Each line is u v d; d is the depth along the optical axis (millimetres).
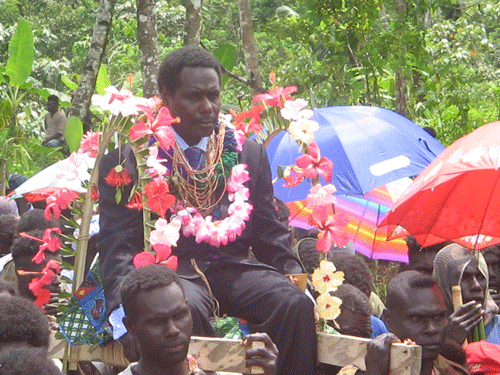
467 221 5785
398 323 5305
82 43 22828
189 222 4922
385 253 8766
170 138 4793
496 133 5273
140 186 4906
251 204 5211
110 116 4926
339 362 4719
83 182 5148
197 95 4918
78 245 5082
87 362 5406
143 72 11086
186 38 11492
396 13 13367
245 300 4863
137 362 4348
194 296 4734
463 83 15461
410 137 8688
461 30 15734
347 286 5746
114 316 4719
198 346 4453
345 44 13305
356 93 13430
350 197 8891
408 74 13031
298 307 4738
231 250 5129
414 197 5609
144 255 4668
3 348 4387
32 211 6777
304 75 13742
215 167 5059
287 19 13734
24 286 6090
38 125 18875
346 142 8359
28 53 12938
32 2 27281
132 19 22188
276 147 8484
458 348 5328
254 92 12641
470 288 6074
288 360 4738
